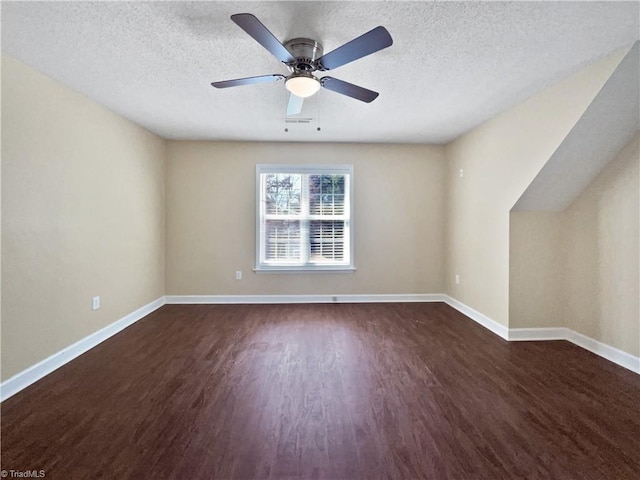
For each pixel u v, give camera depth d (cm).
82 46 215
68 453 168
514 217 329
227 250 470
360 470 159
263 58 233
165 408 210
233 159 466
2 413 204
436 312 430
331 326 373
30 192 241
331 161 472
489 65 241
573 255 322
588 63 239
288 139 455
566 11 180
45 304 255
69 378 249
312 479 153
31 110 241
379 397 224
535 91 288
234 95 300
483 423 195
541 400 221
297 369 265
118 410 207
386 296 482
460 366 272
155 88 283
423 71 250
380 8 177
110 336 338
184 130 413
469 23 191
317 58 209
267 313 424
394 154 477
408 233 481
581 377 253
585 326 311
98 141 318
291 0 171
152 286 431
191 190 464
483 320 377
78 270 292
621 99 241
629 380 248
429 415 203
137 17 185
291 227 477
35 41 208
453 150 453
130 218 377
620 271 278
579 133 261
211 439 180
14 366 229
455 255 448
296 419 199
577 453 170
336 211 479
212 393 228
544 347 312
